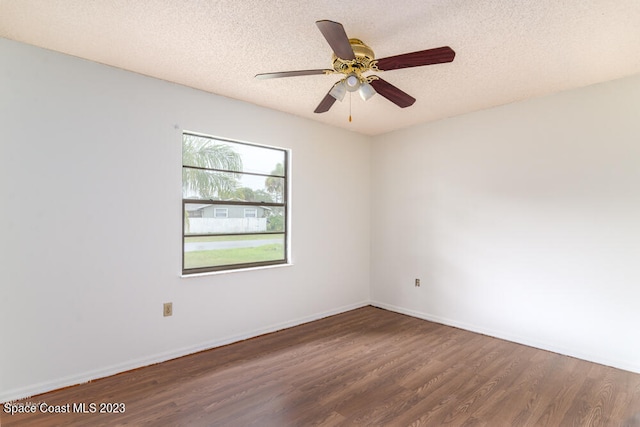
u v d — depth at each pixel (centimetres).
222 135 329
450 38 224
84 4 190
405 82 293
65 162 247
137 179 279
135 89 279
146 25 212
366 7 192
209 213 331
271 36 224
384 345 330
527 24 208
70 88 249
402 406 224
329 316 426
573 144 306
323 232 420
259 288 357
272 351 314
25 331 231
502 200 351
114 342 267
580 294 302
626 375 269
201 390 242
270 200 378
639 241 273
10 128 227
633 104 276
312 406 223
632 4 186
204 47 239
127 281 274
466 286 378
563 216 311
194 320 310
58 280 244
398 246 446
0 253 223
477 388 248
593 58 249
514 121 342
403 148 441
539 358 301
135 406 221
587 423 207
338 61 210
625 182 280
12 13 199
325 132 422
